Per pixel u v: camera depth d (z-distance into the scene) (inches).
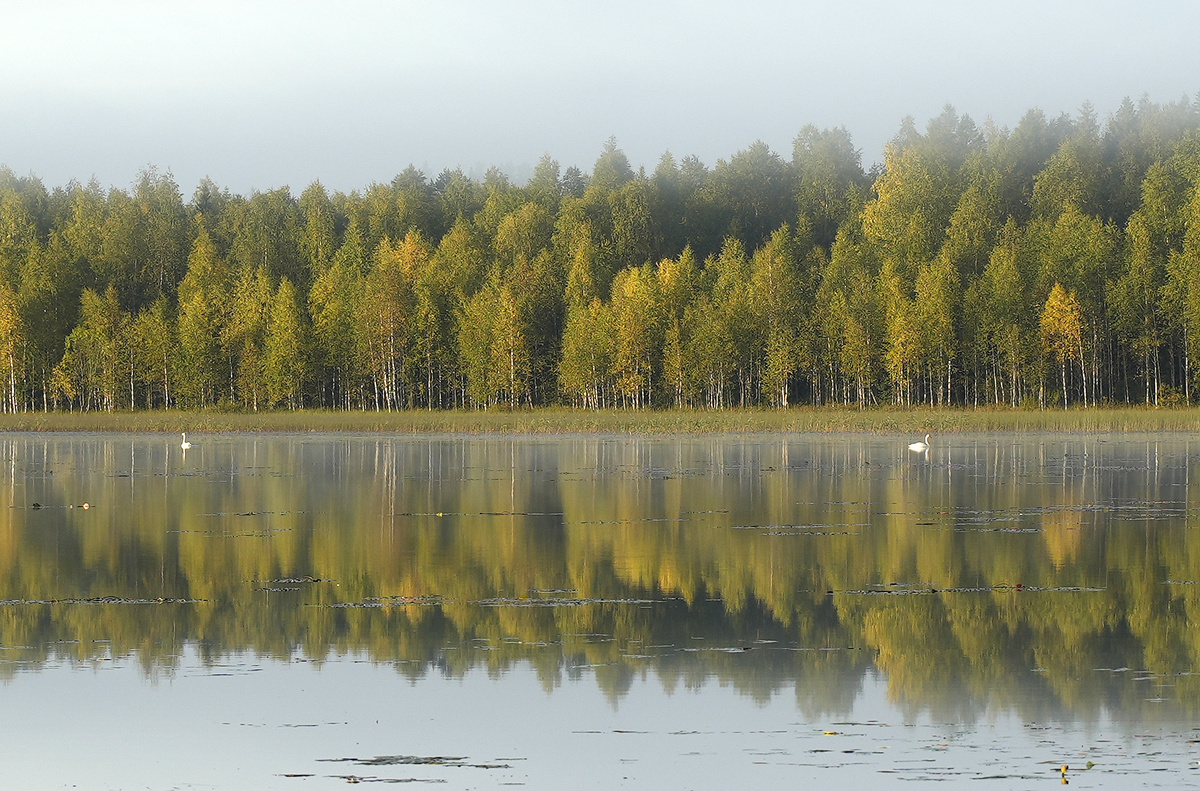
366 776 650.2
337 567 1255.5
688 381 4384.8
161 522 1603.1
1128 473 2180.1
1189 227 4188.0
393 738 712.4
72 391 4849.9
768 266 4522.6
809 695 788.0
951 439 3152.1
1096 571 1194.0
